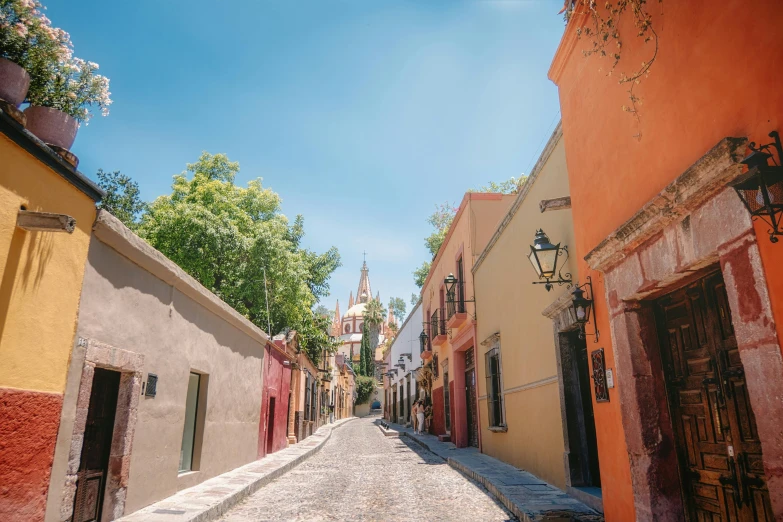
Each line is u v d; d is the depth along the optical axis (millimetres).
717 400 3945
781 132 2834
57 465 4738
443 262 20328
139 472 6484
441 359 20625
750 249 3104
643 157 4453
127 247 6027
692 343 4281
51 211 4652
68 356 4941
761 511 3482
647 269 4387
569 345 7652
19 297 4234
